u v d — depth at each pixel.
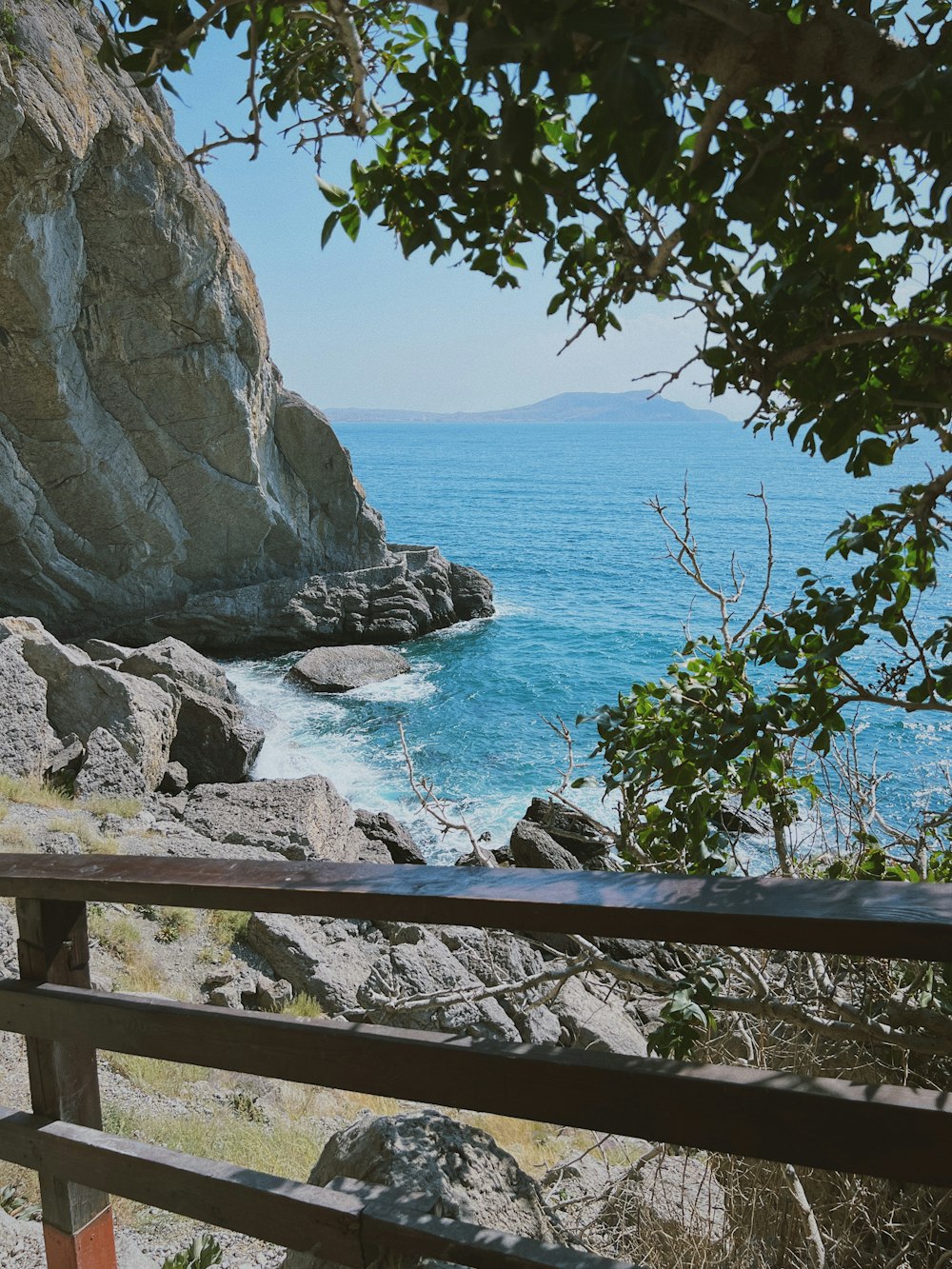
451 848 25.56
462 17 1.53
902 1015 4.38
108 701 22.83
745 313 2.50
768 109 1.95
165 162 34.88
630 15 1.39
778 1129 1.37
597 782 4.60
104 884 1.94
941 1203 4.68
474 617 50.84
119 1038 2.04
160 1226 4.76
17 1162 2.29
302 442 44.41
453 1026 11.70
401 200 2.36
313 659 38.81
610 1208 5.67
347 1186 1.94
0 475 35.81
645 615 55.91
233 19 2.07
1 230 30.78
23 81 28.86
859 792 6.18
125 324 36.75
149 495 39.75
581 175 1.81
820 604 3.85
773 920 1.29
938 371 2.80
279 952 14.02
